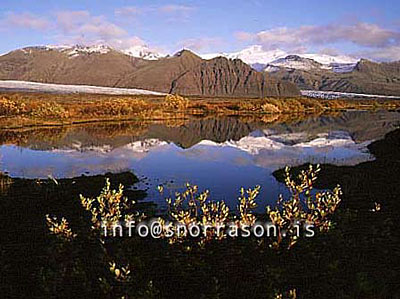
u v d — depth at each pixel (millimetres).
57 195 20172
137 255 9734
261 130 60875
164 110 91375
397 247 10672
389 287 8594
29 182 22438
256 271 8984
